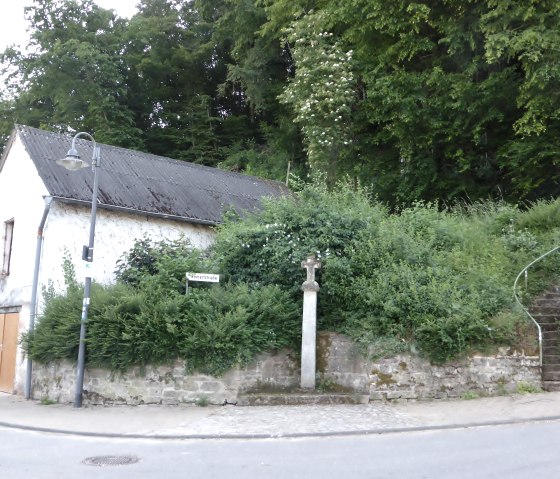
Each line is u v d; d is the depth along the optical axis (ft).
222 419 35.14
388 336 39.73
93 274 54.13
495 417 32.01
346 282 42.88
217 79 127.13
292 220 46.68
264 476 22.20
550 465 22.03
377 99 73.82
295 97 78.95
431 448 26.08
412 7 67.92
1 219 61.87
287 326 42.50
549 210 56.75
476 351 38.73
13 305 55.93
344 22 76.13
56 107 116.88
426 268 43.68
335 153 77.15
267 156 109.29
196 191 66.18
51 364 47.73
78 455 27.25
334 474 22.18
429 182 74.18
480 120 69.10
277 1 89.66
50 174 54.85
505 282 44.37
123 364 41.52
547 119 65.46
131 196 58.70
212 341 40.16
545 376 38.96
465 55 69.56
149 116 125.49
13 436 33.06
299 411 36.27
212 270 46.32
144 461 25.62
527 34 60.23
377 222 48.37
